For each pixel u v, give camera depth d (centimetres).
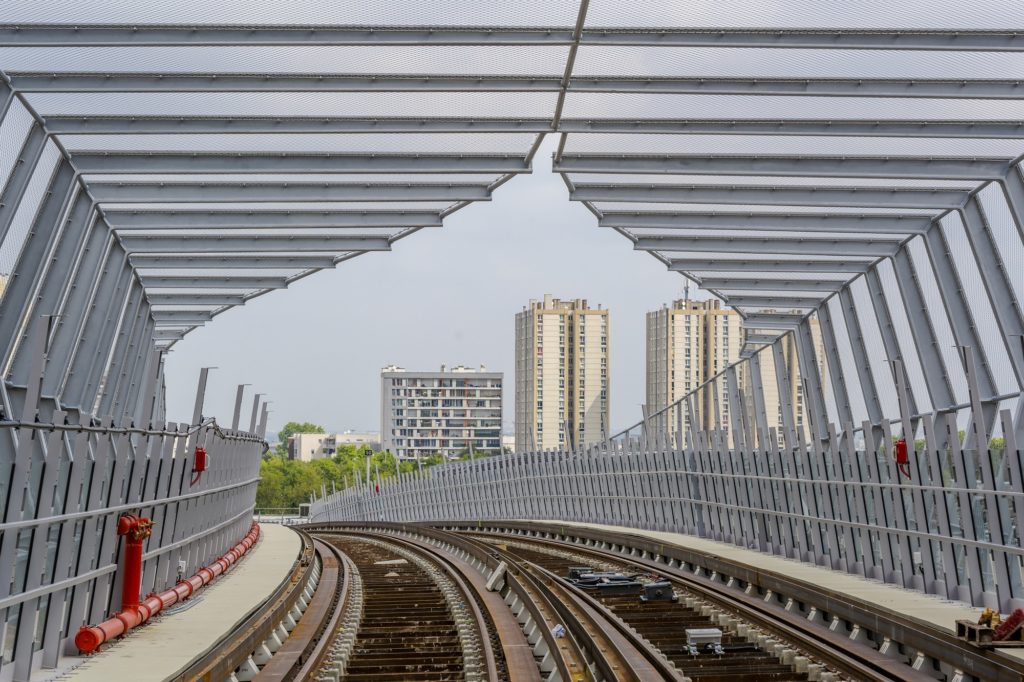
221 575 1972
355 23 1433
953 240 1983
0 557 945
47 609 1057
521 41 1461
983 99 1570
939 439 2058
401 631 1545
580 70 1557
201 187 1928
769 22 1423
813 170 1838
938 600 1577
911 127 1691
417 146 1802
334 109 1664
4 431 1244
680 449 2961
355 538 4147
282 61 1521
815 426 2214
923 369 2105
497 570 2038
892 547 1819
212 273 2439
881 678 1084
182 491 1645
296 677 1117
